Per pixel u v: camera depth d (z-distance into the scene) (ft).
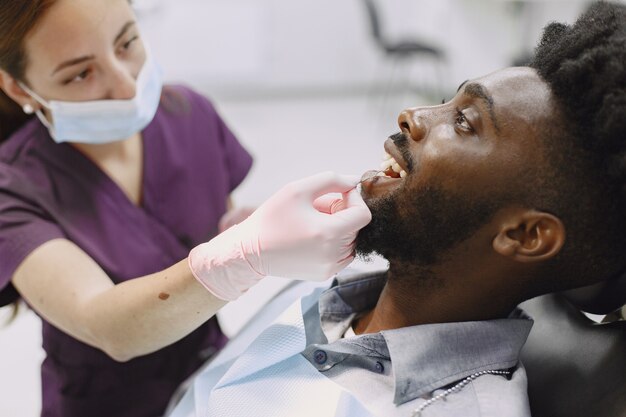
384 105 15.06
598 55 2.43
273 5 14.90
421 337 2.80
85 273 3.33
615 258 2.68
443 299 2.90
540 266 2.72
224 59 14.65
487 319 2.94
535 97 2.55
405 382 2.71
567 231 2.59
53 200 3.72
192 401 3.45
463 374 2.77
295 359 2.94
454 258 2.77
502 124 2.57
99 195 3.86
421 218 2.72
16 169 3.70
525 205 2.58
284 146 13.06
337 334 3.33
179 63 14.35
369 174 2.96
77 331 3.24
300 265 2.80
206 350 4.26
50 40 3.24
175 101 4.33
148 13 12.46
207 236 4.33
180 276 2.92
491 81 2.65
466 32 14.30
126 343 3.10
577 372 2.92
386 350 2.93
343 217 2.74
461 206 2.65
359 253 2.93
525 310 3.33
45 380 4.03
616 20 2.54
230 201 4.76
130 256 3.90
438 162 2.65
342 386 2.85
